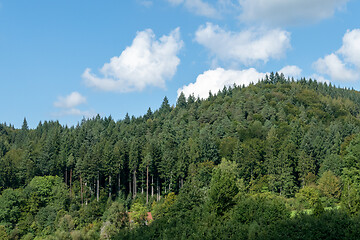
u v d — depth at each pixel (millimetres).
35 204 86750
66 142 126688
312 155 110875
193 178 92125
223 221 41281
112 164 105188
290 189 92312
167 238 40875
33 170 104625
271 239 32875
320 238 31547
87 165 100938
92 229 66562
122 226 62094
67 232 66500
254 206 40875
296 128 127500
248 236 33938
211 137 128500
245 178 101875
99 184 110562
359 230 30656
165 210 65750
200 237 36344
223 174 48219
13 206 82812
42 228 78625
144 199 102000
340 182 77562
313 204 69125
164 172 106125
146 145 119375
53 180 98875
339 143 115375
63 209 85000
